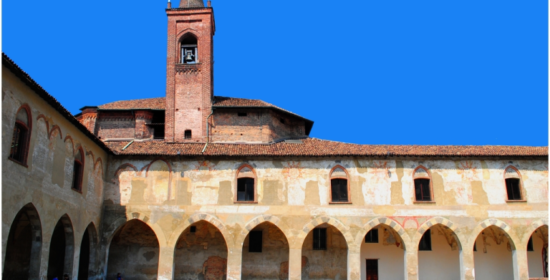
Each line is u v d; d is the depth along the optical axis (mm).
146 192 36219
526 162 37156
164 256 34844
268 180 36562
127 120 45219
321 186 36438
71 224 30062
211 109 44531
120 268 38062
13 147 23562
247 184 36844
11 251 32969
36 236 25875
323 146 39406
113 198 36062
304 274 38781
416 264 34812
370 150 37594
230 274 34531
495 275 38781
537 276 38906
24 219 32469
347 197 36438
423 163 37094
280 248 39031
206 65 45750
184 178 36531
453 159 37062
